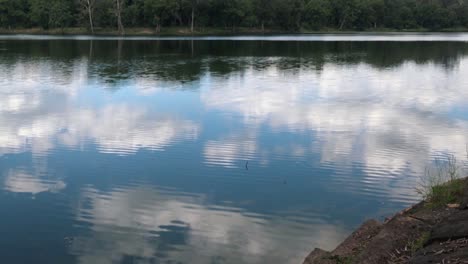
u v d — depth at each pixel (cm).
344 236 883
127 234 895
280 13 11144
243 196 1078
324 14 11750
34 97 2305
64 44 6388
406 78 3098
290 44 6681
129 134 1609
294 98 2306
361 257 664
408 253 664
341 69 3591
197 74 3203
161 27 10488
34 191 1109
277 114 1920
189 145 1478
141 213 988
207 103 2148
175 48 5781
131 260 802
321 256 710
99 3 10044
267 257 809
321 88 2636
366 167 1279
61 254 822
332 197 1073
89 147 1461
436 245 637
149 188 1128
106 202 1045
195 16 10544
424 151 1426
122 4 10188
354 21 12550
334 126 1733
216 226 928
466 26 13462
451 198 825
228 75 3169
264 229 914
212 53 5053
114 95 2366
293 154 1391
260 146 1472
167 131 1647
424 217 766
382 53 5116
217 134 1609
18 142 1516
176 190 1116
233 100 2225
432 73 3375
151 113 1936
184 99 2248
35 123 1769
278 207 1016
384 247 682
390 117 1889
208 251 830
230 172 1239
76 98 2283
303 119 1838
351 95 2411
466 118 1872
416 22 13138
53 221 950
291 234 892
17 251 832
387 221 805
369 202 1045
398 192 1103
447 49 5728
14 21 10612
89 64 3816
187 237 884
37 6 10231
